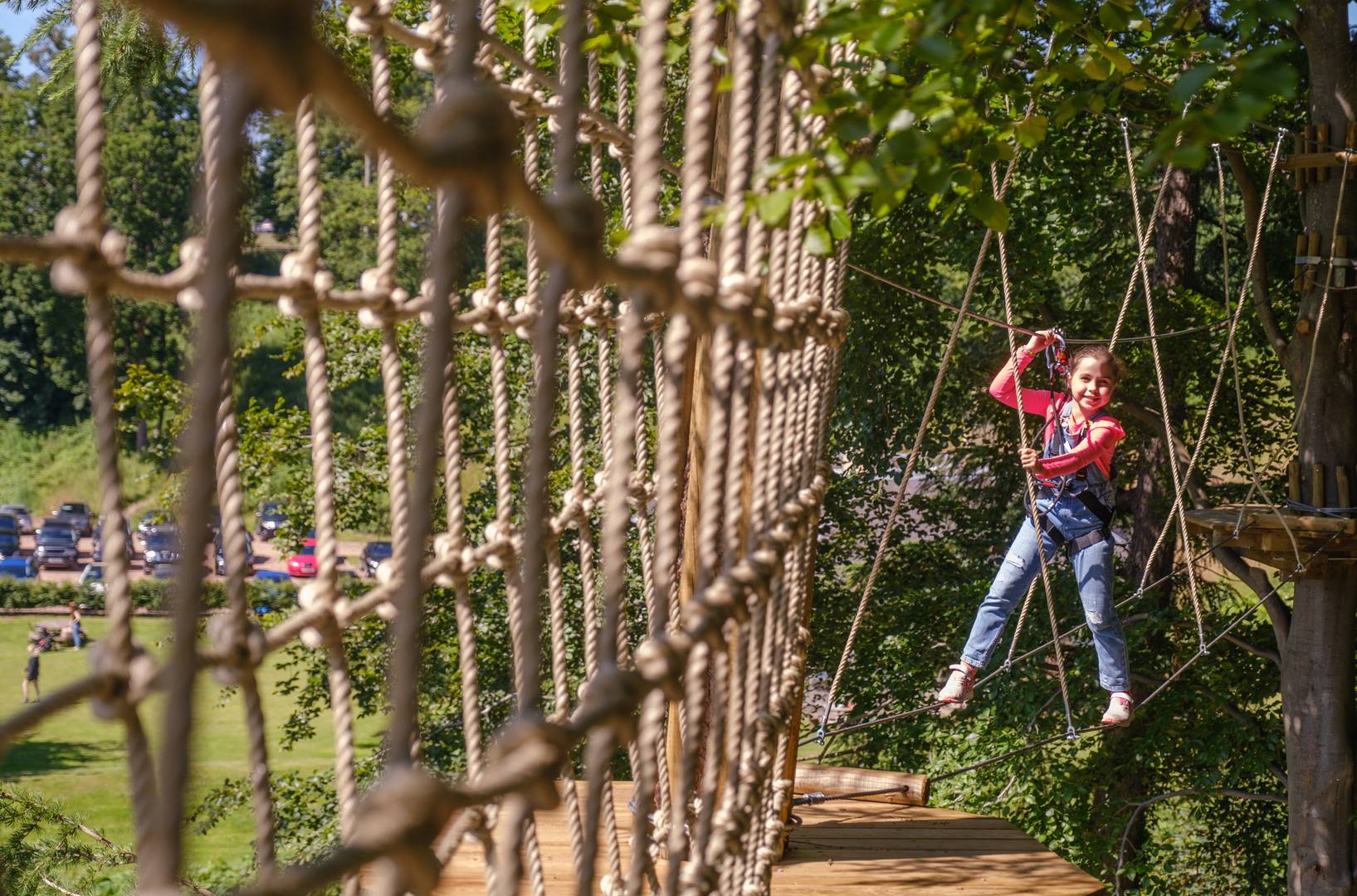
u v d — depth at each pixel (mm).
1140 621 13125
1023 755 12719
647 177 1111
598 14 2881
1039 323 13633
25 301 53375
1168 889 13039
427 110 713
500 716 12625
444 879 3406
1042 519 5461
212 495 528
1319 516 8438
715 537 1500
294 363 14461
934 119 2742
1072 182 12609
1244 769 12172
